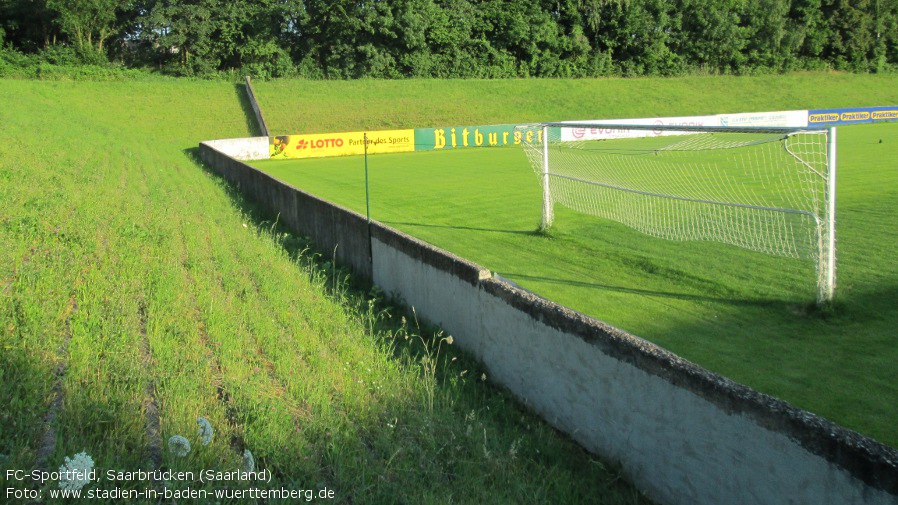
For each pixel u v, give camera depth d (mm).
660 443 4414
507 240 12953
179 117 38375
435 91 45750
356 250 9906
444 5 56125
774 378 6492
